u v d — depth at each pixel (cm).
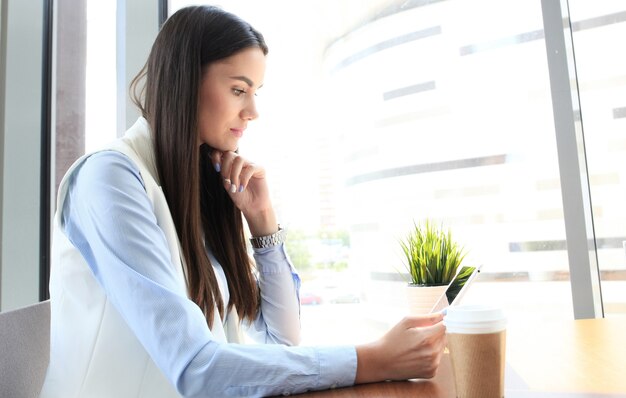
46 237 152
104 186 77
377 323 197
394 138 204
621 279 161
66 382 79
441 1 193
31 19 151
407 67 200
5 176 144
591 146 165
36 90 151
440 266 120
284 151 183
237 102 96
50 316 88
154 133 94
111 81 157
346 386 66
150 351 67
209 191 112
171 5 163
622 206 162
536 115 174
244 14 182
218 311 93
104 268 73
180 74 92
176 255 85
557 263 169
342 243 195
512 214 177
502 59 181
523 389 62
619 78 164
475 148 185
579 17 167
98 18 158
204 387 63
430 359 67
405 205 199
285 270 113
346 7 204
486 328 54
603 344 88
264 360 64
